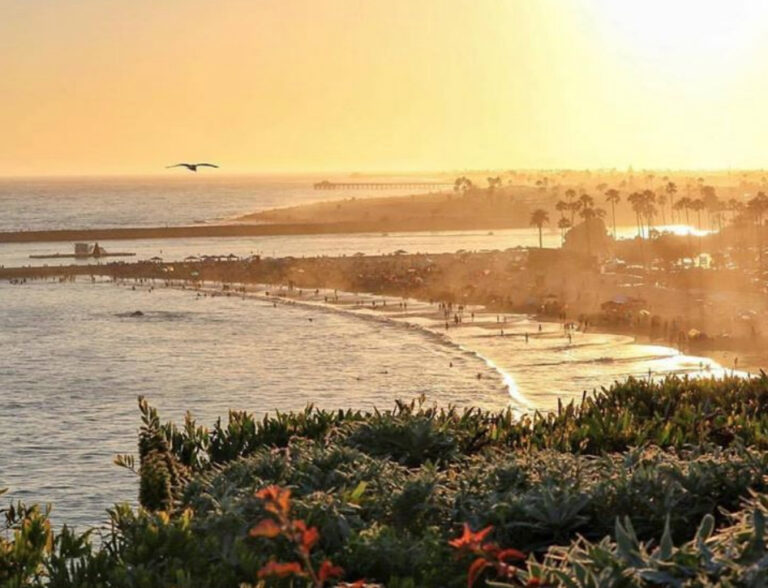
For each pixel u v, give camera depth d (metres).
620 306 171.25
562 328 163.38
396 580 16.58
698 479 21.34
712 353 138.62
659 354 138.25
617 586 13.32
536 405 105.75
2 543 21.03
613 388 40.00
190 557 18.53
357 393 115.00
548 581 13.10
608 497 20.75
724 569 13.41
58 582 19.14
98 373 129.75
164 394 115.56
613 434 31.59
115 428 96.69
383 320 178.25
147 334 165.62
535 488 21.53
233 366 134.00
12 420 100.06
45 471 79.25
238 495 22.00
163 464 28.62
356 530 19.88
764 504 16.17
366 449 28.86
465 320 175.50
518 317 177.75
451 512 20.83
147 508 27.48
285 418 35.25
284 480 23.36
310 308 199.25
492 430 32.03
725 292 199.00
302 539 8.42
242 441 33.81
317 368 131.25
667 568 13.66
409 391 115.00
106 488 74.19
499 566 8.52
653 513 20.42
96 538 57.09
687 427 31.97
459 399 109.62
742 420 32.12
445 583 17.52
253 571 17.47
